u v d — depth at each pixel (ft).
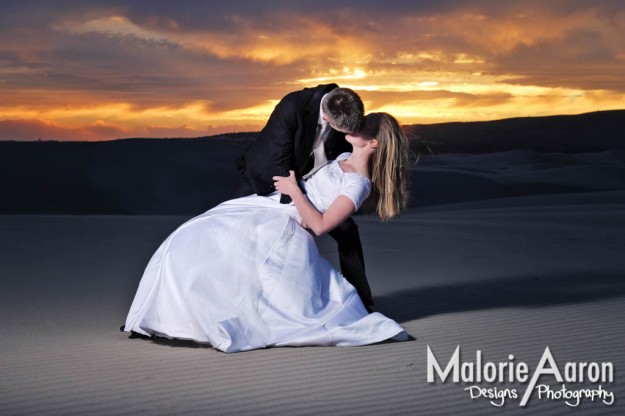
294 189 17.94
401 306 22.59
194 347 17.11
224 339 16.62
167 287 17.43
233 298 17.16
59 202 161.48
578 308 21.66
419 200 167.63
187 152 195.62
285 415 12.41
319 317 17.38
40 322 20.27
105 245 39.47
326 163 18.45
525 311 21.21
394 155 18.25
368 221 58.54
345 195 17.83
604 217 60.18
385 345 17.16
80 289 26.03
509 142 458.50
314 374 14.79
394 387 13.91
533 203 92.63
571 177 198.08
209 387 13.97
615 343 17.20
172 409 12.72
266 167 18.28
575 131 483.10
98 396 13.44
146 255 35.78
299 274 17.53
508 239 44.65
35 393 13.65
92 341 17.83
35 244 39.58
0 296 24.50
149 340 17.87
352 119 17.72
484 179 186.50
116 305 22.99
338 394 13.52
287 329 17.13
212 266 17.30
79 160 180.65
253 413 12.51
